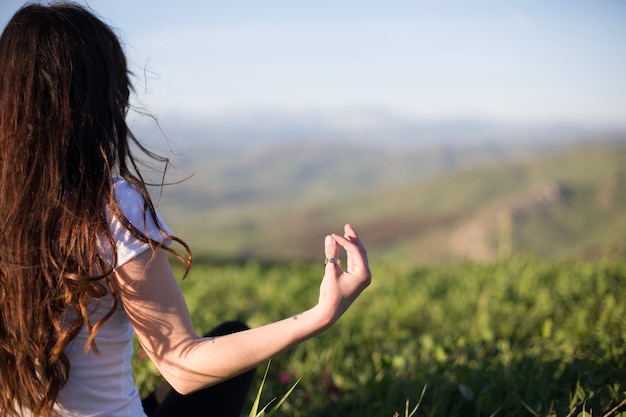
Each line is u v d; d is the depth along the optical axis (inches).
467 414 112.1
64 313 59.6
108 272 58.5
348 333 198.5
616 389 98.7
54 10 63.1
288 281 358.9
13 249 57.7
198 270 415.8
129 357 65.1
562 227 4291.3
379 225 6476.4
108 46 64.6
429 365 138.1
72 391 60.7
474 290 261.3
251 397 129.0
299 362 157.9
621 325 159.9
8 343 58.9
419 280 319.6
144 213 61.1
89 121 61.3
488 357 140.4
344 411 122.5
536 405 104.3
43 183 58.5
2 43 62.4
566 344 141.4
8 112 59.5
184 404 78.4
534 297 232.5
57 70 60.4
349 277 60.7
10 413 61.3
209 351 60.0
